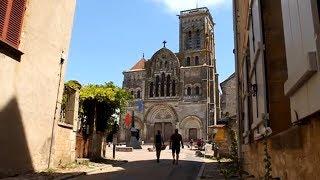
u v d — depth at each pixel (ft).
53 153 37.40
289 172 13.03
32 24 33.19
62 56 39.75
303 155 10.86
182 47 228.22
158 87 218.38
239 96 44.16
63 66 40.09
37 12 34.12
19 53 30.55
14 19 30.17
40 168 34.73
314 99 9.04
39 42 34.58
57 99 38.58
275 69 18.24
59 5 39.22
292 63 11.35
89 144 54.08
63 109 45.01
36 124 34.04
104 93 55.31
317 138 9.32
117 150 106.11
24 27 31.81
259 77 20.40
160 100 211.20
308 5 9.05
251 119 28.04
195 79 209.77
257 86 21.88
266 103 17.84
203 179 32.91
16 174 30.48
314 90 9.02
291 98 12.13
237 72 45.24
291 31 11.46
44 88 35.65
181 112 205.16
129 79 225.97
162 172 40.86
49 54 36.76
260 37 19.13
